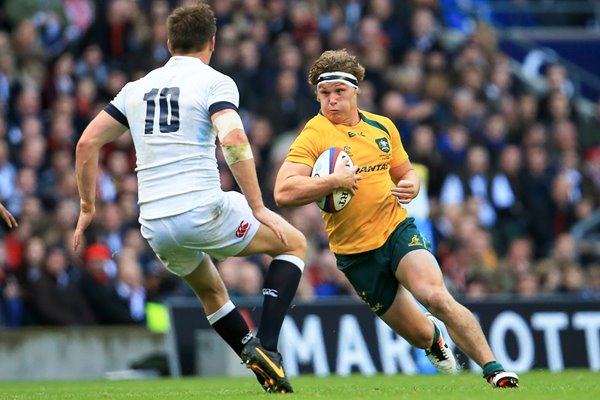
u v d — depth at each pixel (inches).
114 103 1015.6
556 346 1785.2
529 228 2588.6
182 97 983.0
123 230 2055.9
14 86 2224.4
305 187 985.5
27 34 2301.9
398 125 2578.7
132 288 1971.0
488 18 3503.9
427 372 1734.7
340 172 989.2
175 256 1005.2
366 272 1033.5
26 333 1788.9
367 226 1021.8
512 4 3531.0
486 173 2551.7
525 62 3341.5
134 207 2113.7
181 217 978.7
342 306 1715.1
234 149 948.0
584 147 3004.4
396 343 1727.4
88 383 1533.0
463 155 2593.5
